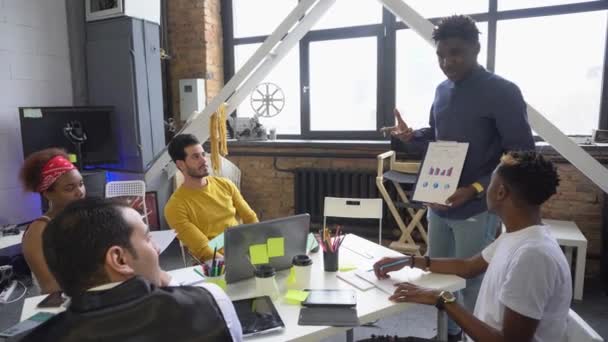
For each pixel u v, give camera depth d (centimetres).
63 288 78
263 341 117
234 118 438
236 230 149
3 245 296
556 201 328
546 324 117
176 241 416
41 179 169
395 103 400
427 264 161
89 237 76
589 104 334
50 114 360
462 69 179
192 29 442
